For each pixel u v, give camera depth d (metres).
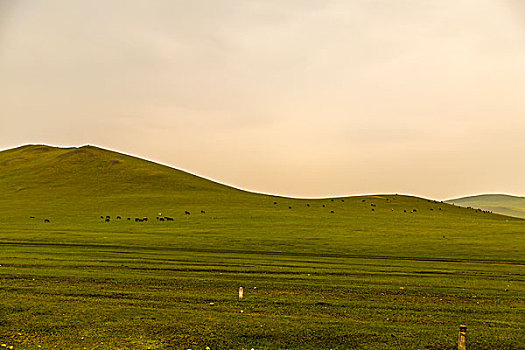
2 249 46.34
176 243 58.78
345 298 26.30
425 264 44.34
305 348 17.20
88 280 29.36
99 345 16.81
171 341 17.50
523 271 40.72
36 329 18.41
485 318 22.52
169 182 168.62
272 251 53.34
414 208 149.12
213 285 29.06
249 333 18.67
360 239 67.94
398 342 18.19
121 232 72.00
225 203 132.62
